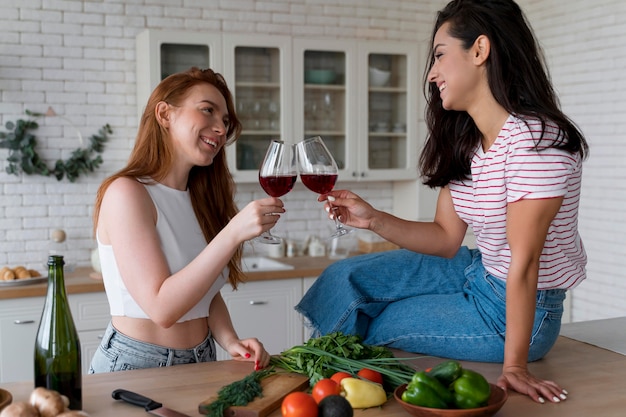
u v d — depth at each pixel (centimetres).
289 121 488
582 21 491
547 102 182
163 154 218
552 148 178
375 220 214
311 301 233
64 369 158
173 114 216
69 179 471
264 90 481
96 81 475
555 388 171
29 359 408
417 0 555
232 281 236
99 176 481
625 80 462
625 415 159
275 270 452
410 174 529
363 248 526
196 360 216
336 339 188
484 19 183
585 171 496
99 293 420
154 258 197
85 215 479
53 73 466
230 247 184
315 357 183
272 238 200
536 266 181
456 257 232
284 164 190
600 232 486
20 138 457
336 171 197
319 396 158
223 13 501
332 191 212
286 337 458
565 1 503
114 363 210
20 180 463
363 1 540
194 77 220
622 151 467
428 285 225
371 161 518
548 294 199
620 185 470
